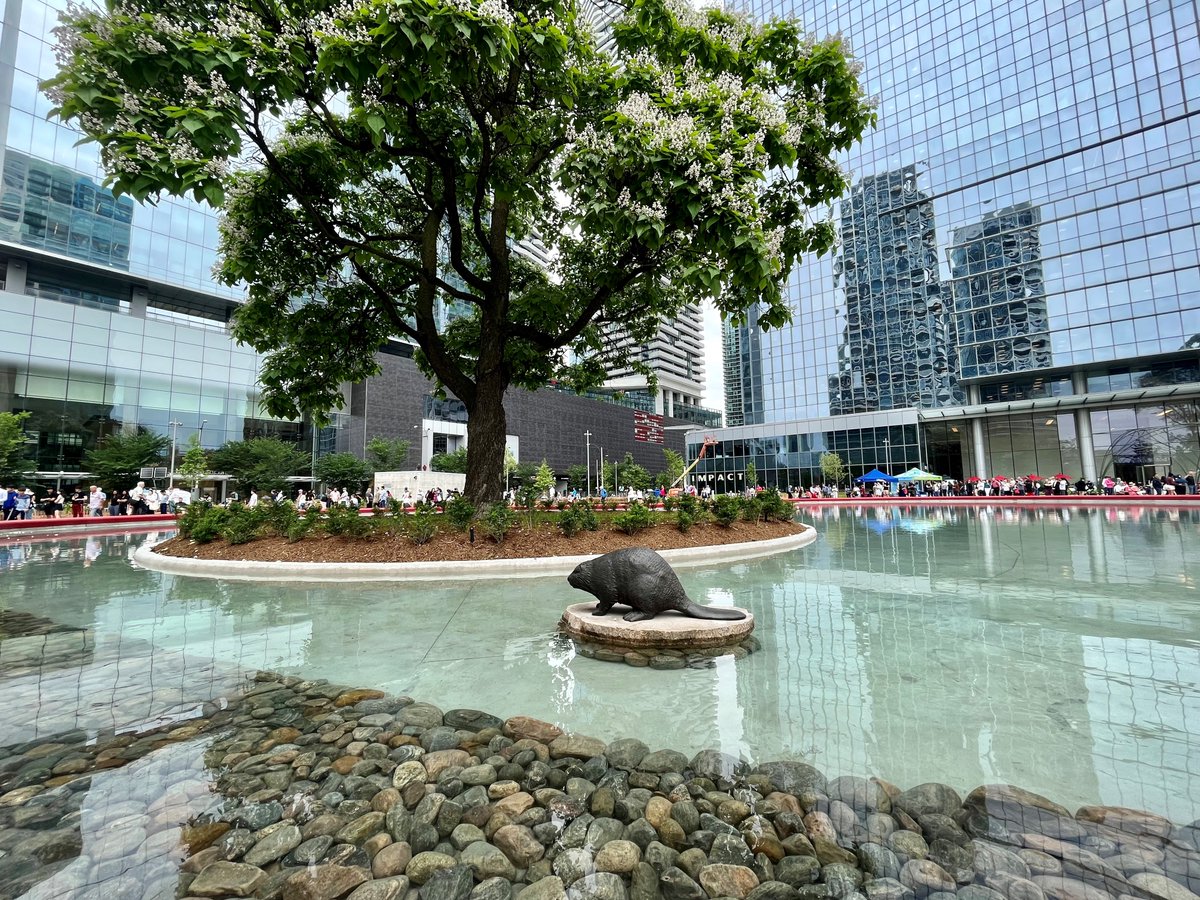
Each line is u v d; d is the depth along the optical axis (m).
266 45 6.72
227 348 45.66
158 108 6.36
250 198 9.50
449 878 1.81
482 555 8.83
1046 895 1.66
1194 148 35.19
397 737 2.86
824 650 4.30
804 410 52.81
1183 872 1.74
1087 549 10.00
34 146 36.81
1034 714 3.02
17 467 31.52
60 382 36.75
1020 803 2.17
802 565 8.94
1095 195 38.78
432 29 6.15
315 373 12.52
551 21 8.13
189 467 38.16
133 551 12.48
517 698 3.42
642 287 12.04
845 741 2.75
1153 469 37.31
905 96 48.03
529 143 9.28
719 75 8.77
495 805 2.22
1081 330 39.12
